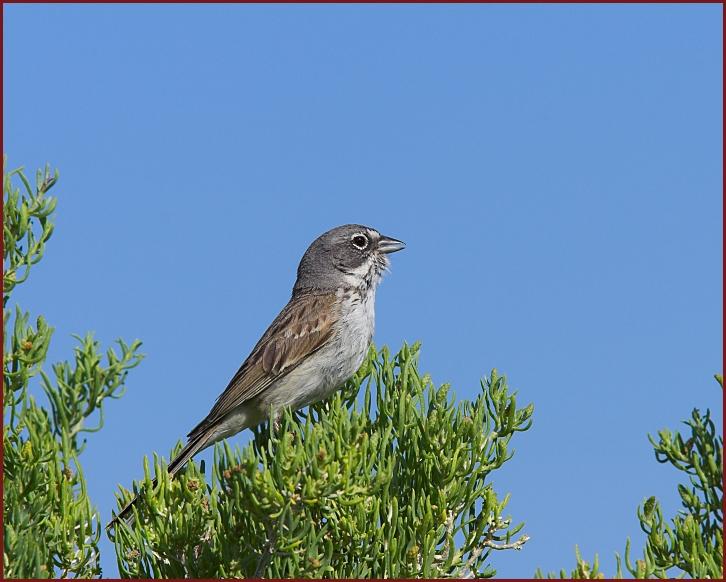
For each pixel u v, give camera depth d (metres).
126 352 11.25
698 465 11.03
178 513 10.75
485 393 11.62
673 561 10.82
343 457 9.92
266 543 10.25
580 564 10.03
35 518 10.58
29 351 10.83
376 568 10.95
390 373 12.38
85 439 11.09
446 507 11.30
